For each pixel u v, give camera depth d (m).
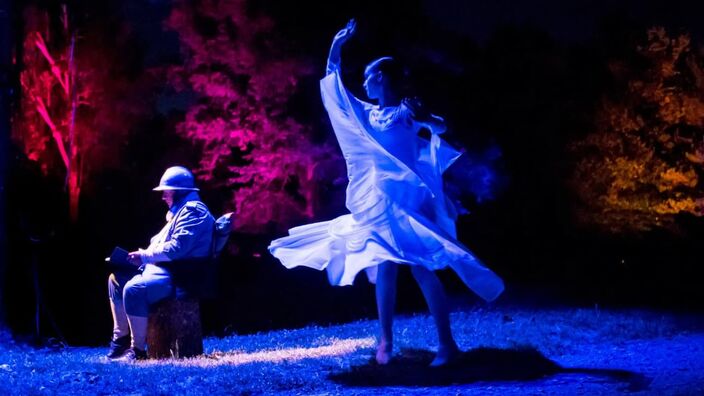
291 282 20.28
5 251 9.55
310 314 17.16
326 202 21.39
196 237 7.59
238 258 21.88
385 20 21.00
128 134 24.45
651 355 6.77
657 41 22.61
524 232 21.58
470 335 7.91
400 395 5.56
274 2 20.58
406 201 6.43
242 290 20.03
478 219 22.00
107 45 24.42
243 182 20.78
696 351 6.84
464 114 21.94
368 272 7.16
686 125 22.77
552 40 23.38
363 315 16.28
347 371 6.29
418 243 6.37
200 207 7.70
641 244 20.31
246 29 20.34
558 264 18.48
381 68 6.57
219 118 20.44
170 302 7.57
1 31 9.34
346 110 6.51
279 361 6.88
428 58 21.36
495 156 21.50
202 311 18.42
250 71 20.45
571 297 12.38
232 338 10.23
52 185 24.38
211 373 6.24
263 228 21.34
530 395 5.37
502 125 22.56
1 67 9.40
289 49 20.64
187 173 7.88
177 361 7.22
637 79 22.52
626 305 10.75
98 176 24.77
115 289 7.86
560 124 22.67
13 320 17.66
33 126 23.97
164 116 24.11
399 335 8.17
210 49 20.36
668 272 15.57
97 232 24.34
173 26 20.77
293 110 21.11
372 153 6.48
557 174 22.23
